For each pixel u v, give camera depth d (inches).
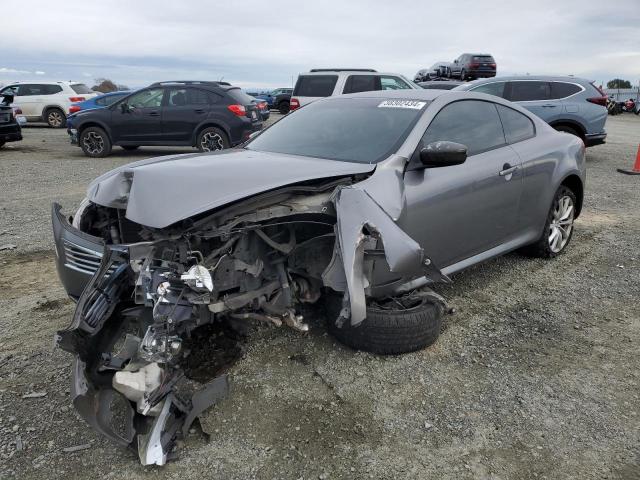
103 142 493.0
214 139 479.2
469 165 149.5
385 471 93.3
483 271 187.8
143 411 93.4
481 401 113.3
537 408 111.0
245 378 119.6
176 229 104.4
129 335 100.9
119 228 129.3
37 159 479.2
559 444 100.3
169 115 479.8
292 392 115.1
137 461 95.0
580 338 140.9
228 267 108.3
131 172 114.5
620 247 216.7
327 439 101.2
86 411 89.6
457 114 155.6
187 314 98.0
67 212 269.7
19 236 226.5
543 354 132.6
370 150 137.0
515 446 99.9
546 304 161.5
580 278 182.1
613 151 544.1
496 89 433.7
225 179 108.9
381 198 120.3
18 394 114.0
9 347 133.3
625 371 125.2
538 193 178.1
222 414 107.5
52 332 141.3
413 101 154.3
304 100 493.7
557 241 199.2
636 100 1360.7
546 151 180.9
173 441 97.1
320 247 121.2
